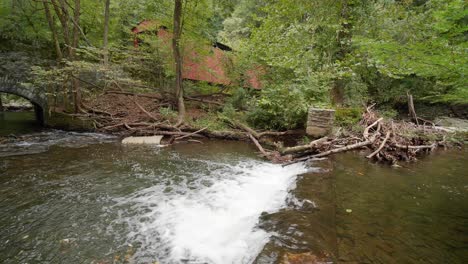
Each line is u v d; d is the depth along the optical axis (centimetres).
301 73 1015
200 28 1430
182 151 836
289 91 947
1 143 866
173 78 1594
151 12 1412
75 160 694
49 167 629
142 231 358
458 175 567
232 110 1200
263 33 1229
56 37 1073
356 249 284
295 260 266
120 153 782
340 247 289
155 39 1445
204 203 452
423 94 1585
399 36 1028
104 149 823
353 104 1213
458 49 412
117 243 329
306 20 1227
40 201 446
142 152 805
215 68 1756
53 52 1184
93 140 957
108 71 1038
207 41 1498
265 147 913
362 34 1181
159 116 1192
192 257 303
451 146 915
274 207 423
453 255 276
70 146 852
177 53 1287
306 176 546
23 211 409
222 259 298
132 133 1062
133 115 1216
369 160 680
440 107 1692
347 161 666
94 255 304
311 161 668
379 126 848
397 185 495
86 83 1276
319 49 1274
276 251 286
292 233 324
